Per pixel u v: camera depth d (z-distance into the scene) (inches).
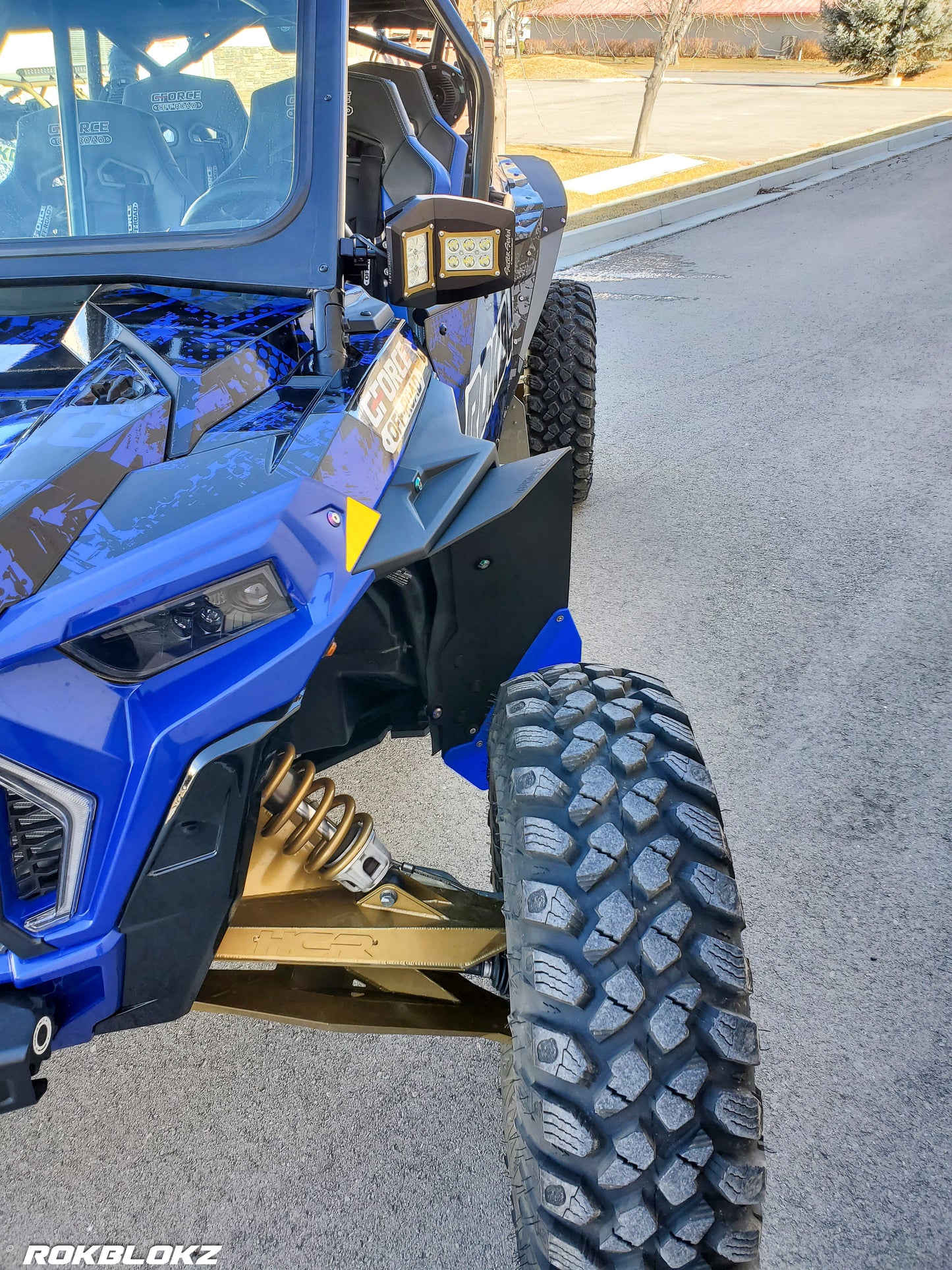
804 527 178.2
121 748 54.3
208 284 81.4
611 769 63.4
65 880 54.5
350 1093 87.0
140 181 85.0
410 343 84.3
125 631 54.9
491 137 115.3
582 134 703.1
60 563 55.1
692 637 147.7
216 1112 85.7
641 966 57.2
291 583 58.9
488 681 76.6
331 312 77.6
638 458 209.0
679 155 596.7
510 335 137.0
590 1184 54.9
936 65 1181.7
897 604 154.8
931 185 496.4
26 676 52.4
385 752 128.8
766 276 347.9
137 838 54.9
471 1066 89.2
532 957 57.7
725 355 269.0
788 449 209.8
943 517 179.6
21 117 85.6
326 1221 77.0
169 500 59.1
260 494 60.0
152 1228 76.7
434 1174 80.0
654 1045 55.9
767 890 104.8
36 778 52.3
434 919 72.1
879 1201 76.9
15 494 56.5
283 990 75.0
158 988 59.0
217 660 56.9
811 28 1546.5
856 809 115.4
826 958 97.0
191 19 83.1
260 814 71.9
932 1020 90.9
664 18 560.4
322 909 72.1
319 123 83.8
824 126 741.9
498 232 77.6
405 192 110.2
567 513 73.3
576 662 78.8
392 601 73.7
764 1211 76.2
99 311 77.0
